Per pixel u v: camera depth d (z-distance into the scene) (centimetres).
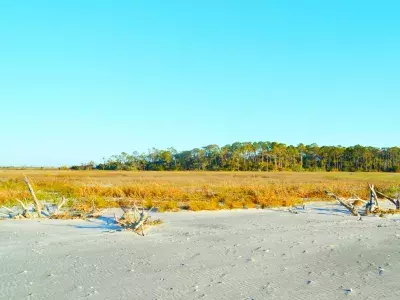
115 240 1246
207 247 1130
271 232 1382
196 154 14112
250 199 2462
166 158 13950
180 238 1275
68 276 846
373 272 866
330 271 878
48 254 1049
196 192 2877
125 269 902
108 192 2822
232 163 12781
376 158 12756
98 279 825
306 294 729
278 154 12825
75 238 1284
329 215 1886
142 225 1378
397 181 4700
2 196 2412
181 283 797
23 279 826
